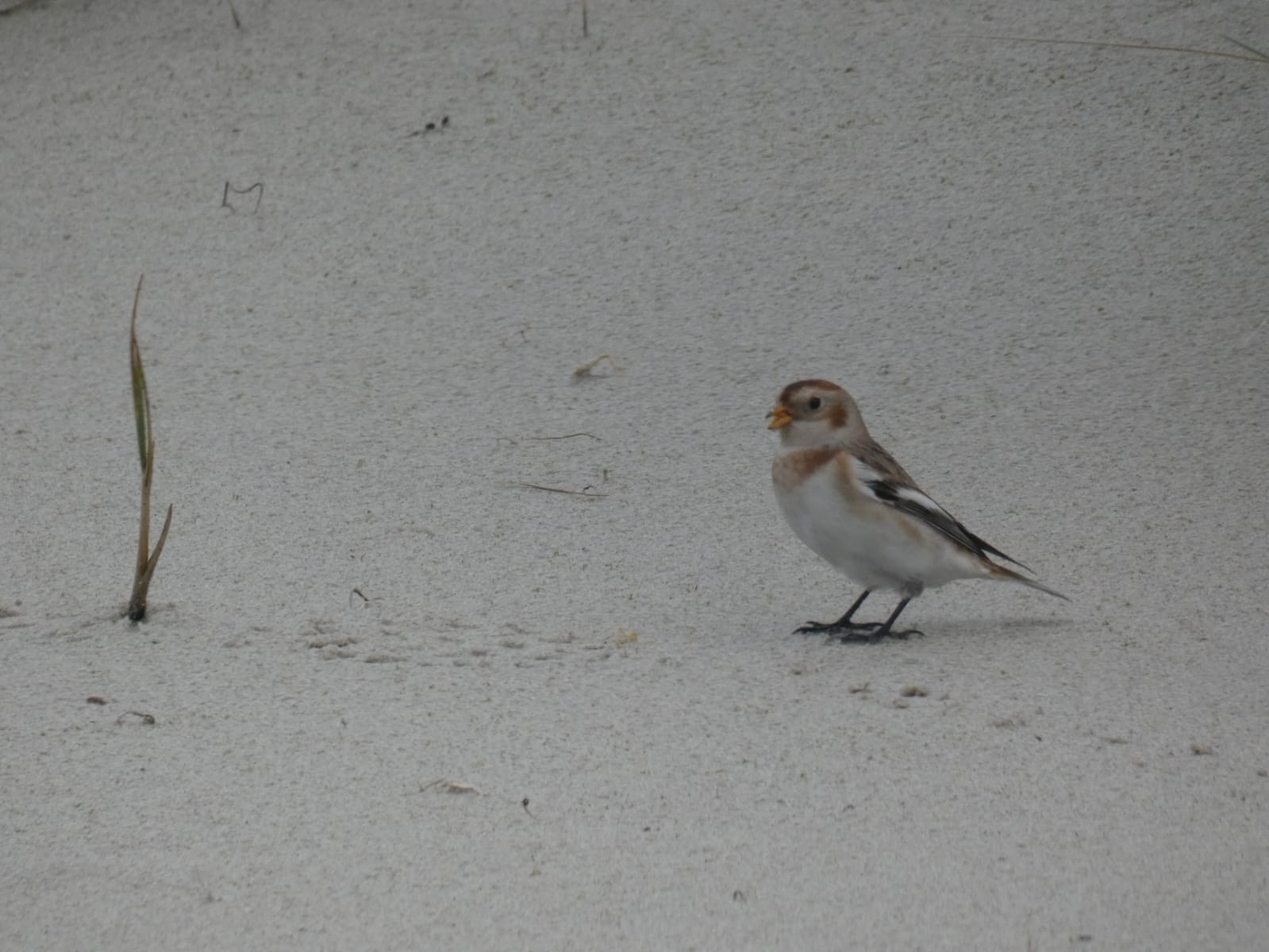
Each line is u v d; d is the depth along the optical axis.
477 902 6.71
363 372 13.25
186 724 8.38
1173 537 10.99
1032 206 14.57
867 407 12.60
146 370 13.28
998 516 11.32
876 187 14.93
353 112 16.34
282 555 10.86
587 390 13.01
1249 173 14.64
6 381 13.16
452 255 14.56
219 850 7.15
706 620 10.04
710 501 11.70
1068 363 12.98
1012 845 7.08
